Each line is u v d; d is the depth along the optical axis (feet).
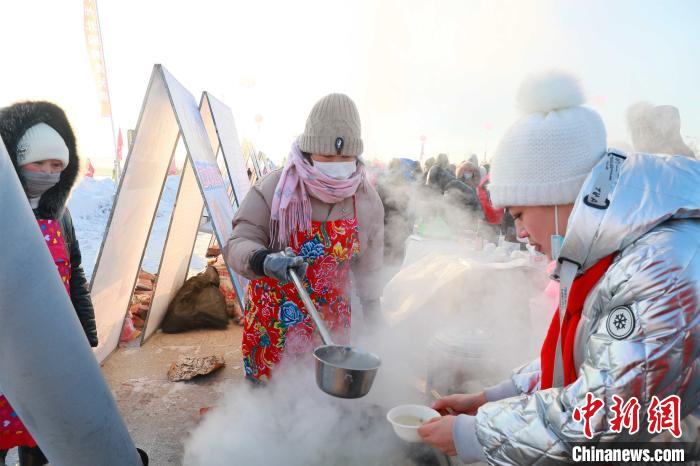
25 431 5.81
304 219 5.86
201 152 11.60
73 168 6.19
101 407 1.73
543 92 3.14
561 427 2.75
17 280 1.48
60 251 6.28
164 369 10.73
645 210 2.63
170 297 13.89
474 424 3.30
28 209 1.55
